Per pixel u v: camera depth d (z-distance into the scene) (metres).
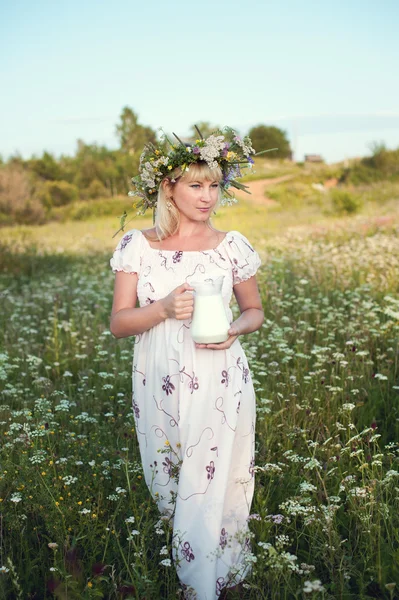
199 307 2.74
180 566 2.74
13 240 14.04
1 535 2.94
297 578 2.80
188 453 2.76
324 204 21.62
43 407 3.91
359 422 4.26
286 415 4.21
